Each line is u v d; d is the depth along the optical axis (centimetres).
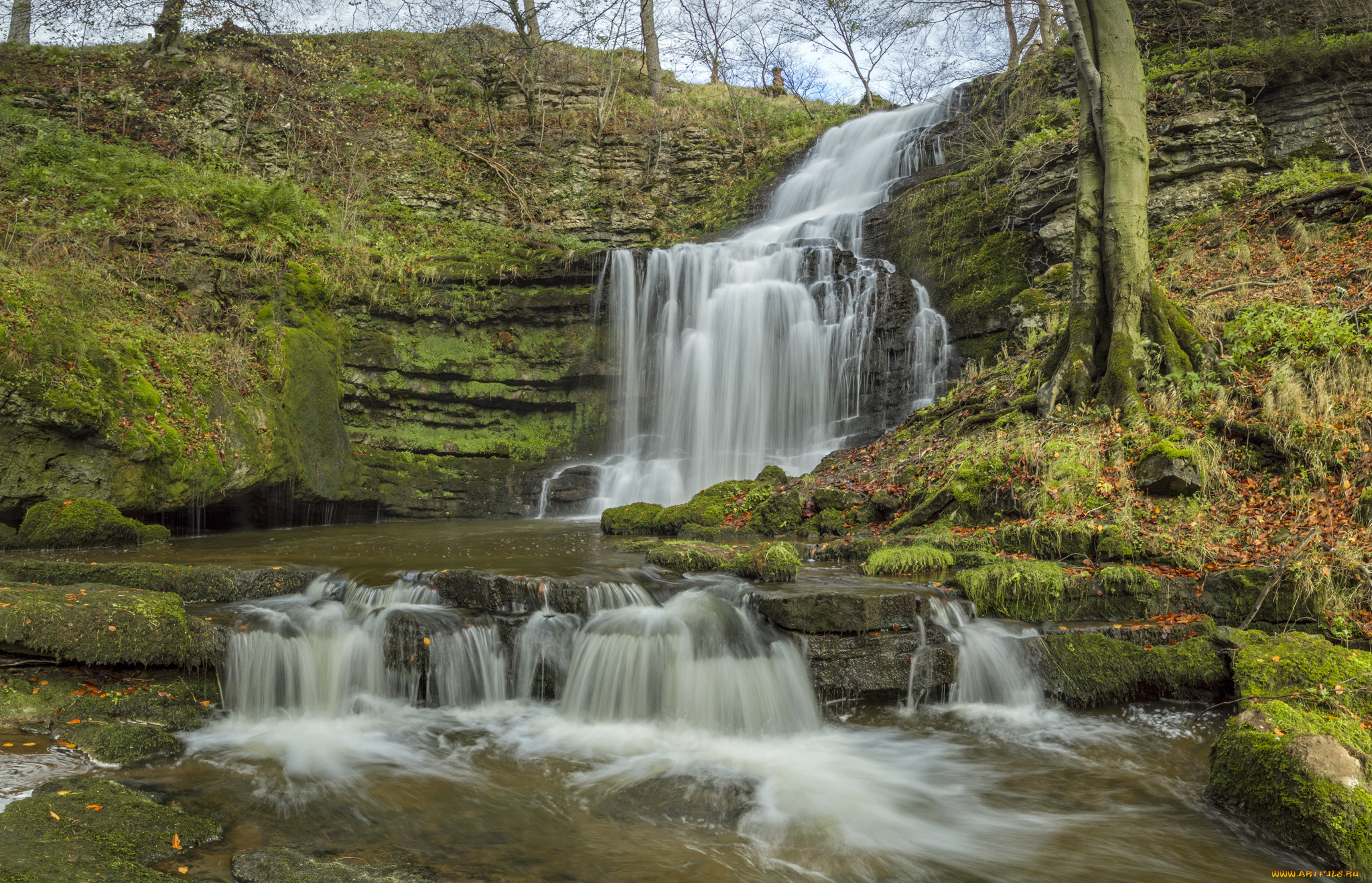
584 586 671
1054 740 575
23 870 345
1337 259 1075
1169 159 1372
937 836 448
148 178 1486
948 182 1582
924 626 643
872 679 613
